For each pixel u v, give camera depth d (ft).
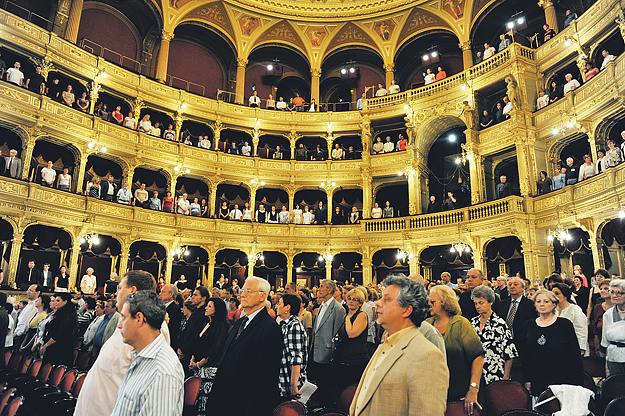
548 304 16.15
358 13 91.20
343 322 23.13
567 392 13.26
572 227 56.65
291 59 102.32
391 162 83.25
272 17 92.68
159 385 9.08
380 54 93.76
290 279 82.28
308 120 90.27
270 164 88.02
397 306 9.73
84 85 70.64
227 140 90.74
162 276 74.59
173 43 92.07
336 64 102.99
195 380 17.39
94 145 68.44
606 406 13.80
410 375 8.67
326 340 22.82
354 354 21.24
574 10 72.23
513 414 12.05
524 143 63.93
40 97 61.52
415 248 74.38
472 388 13.07
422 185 81.66
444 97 77.41
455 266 78.64
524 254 59.47
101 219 66.39
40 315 29.81
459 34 83.15
